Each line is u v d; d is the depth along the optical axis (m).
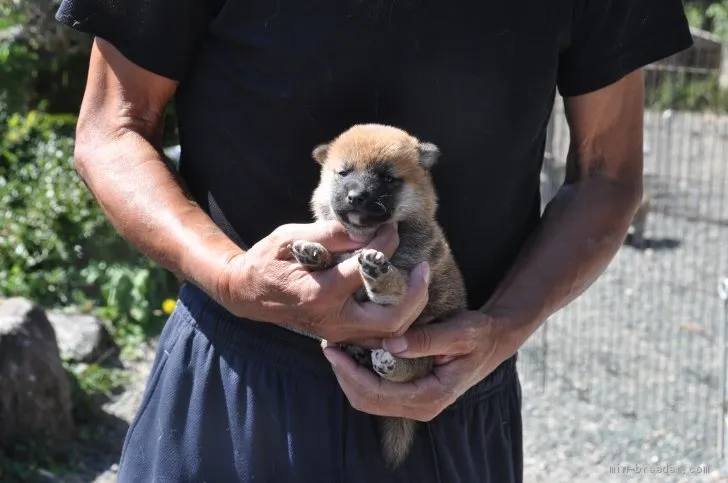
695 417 3.29
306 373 1.38
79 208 3.86
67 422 2.90
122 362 3.41
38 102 4.71
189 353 1.43
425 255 1.39
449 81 1.37
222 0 1.40
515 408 1.52
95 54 1.43
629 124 1.51
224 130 1.39
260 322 1.39
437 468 1.41
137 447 1.45
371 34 1.34
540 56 1.39
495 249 1.46
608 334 3.99
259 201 1.40
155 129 1.43
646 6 1.46
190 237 1.33
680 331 4.02
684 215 5.73
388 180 1.39
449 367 1.33
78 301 3.66
